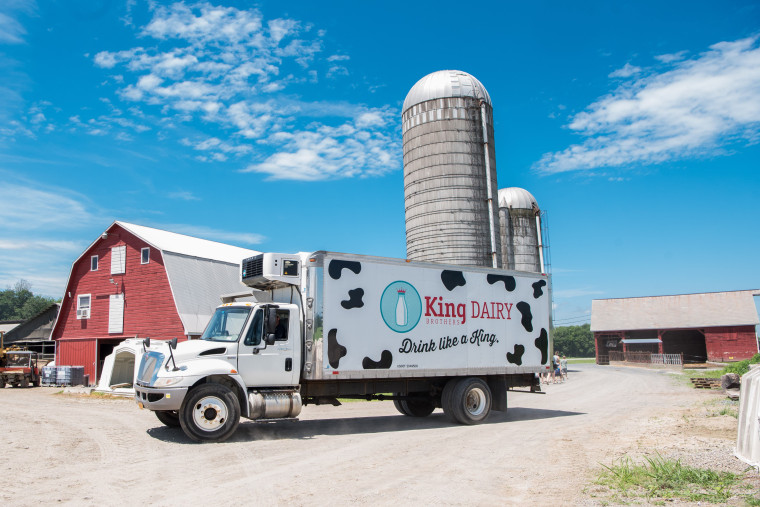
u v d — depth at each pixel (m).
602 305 66.12
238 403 10.73
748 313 56.84
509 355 14.48
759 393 7.94
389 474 7.64
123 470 7.90
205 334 11.74
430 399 14.24
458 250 26.47
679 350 64.38
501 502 6.21
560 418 14.45
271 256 11.78
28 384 29.00
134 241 29.72
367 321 12.43
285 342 11.63
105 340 30.31
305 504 6.15
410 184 28.20
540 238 42.44
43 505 6.11
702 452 8.84
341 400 20.11
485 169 27.42
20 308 104.38
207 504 6.16
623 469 7.55
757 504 5.88
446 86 27.73
